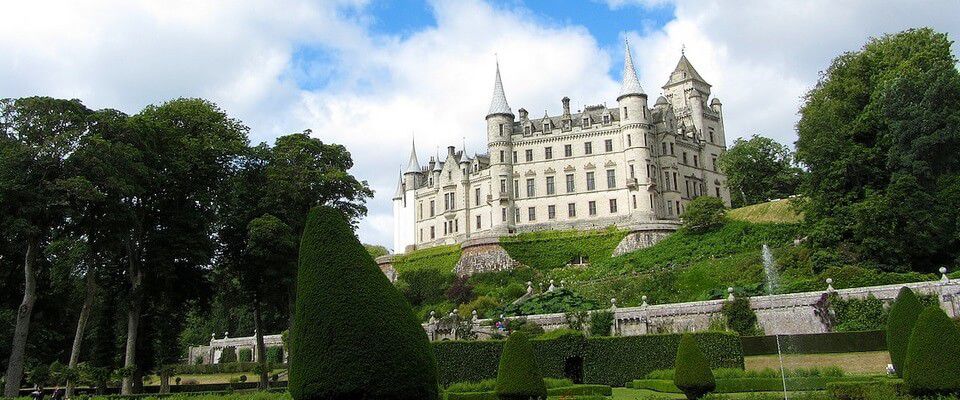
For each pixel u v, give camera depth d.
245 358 75.56
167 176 42.41
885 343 35.31
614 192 95.25
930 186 52.19
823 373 31.09
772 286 50.00
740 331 42.44
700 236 77.31
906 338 25.86
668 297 58.47
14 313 45.41
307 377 18.06
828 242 52.72
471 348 36.66
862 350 35.88
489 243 89.62
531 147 100.44
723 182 108.00
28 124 36.09
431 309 77.06
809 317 40.97
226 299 51.44
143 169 37.84
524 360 25.09
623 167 95.69
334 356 17.97
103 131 37.88
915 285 38.62
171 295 45.75
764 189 101.62
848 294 40.25
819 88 67.25
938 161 52.38
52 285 46.22
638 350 36.47
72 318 53.25
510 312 53.91
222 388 51.75
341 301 18.44
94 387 44.62
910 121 51.81
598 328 46.41
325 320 18.31
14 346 35.56
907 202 49.28
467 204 106.06
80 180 34.19
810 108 64.12
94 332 52.19
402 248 122.00
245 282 47.97
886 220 49.28
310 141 50.38
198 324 86.56
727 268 60.41
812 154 55.97
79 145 36.16
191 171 44.44
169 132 42.88
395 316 18.69
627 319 46.50
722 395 25.41
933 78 52.97
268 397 28.14
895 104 53.38
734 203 105.50
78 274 45.38
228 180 46.00
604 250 86.56
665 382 31.56
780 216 75.50
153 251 42.06
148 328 47.56
